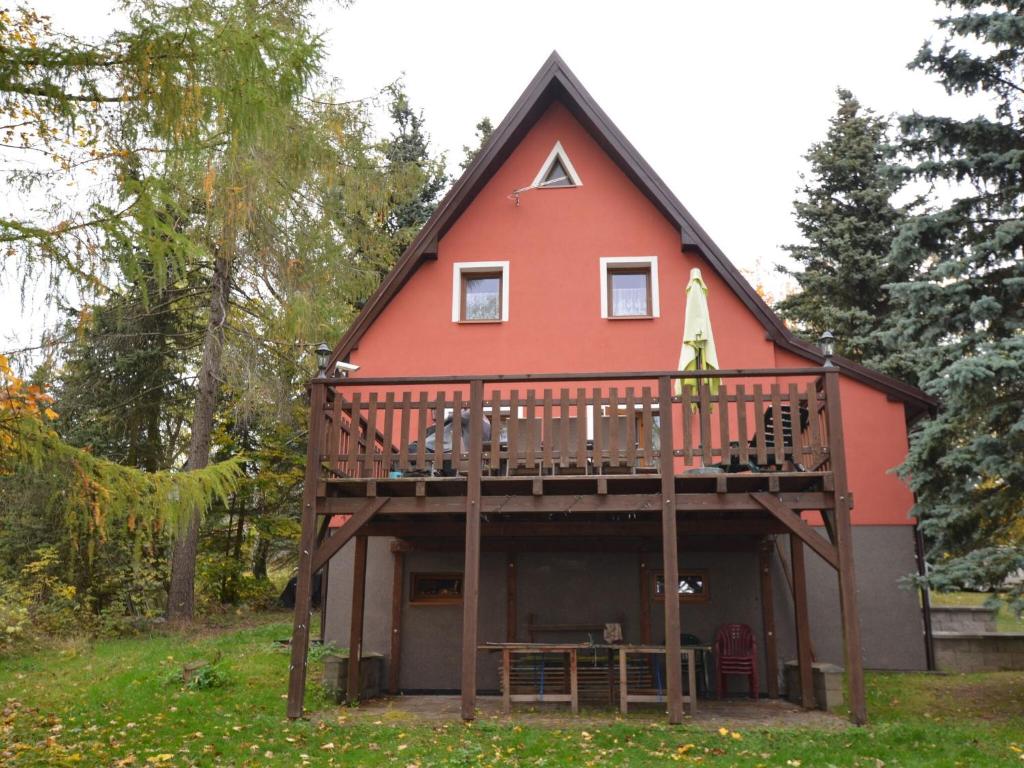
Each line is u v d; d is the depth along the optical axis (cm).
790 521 858
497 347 1362
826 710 969
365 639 1247
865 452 1284
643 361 1335
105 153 711
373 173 1716
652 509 880
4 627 1385
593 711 962
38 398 746
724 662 1129
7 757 720
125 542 1761
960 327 1052
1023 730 825
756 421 882
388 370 1368
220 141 795
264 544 2447
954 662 1219
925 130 1128
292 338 1667
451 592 1250
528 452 901
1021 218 1051
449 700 1105
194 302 1912
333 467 940
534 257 1397
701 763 708
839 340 2295
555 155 1441
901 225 1109
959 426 987
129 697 995
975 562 921
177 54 676
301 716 880
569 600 1220
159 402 1998
